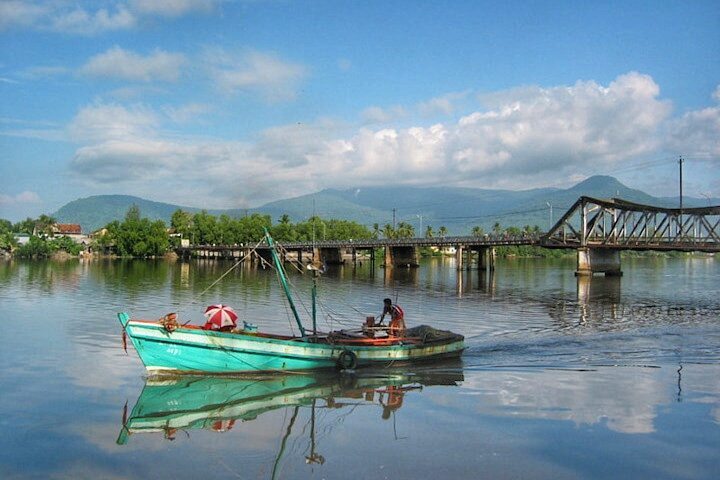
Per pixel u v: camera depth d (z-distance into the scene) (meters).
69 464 12.87
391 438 14.58
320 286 64.69
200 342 20.38
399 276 87.25
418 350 23.14
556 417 16.12
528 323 35.31
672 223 73.88
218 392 18.95
